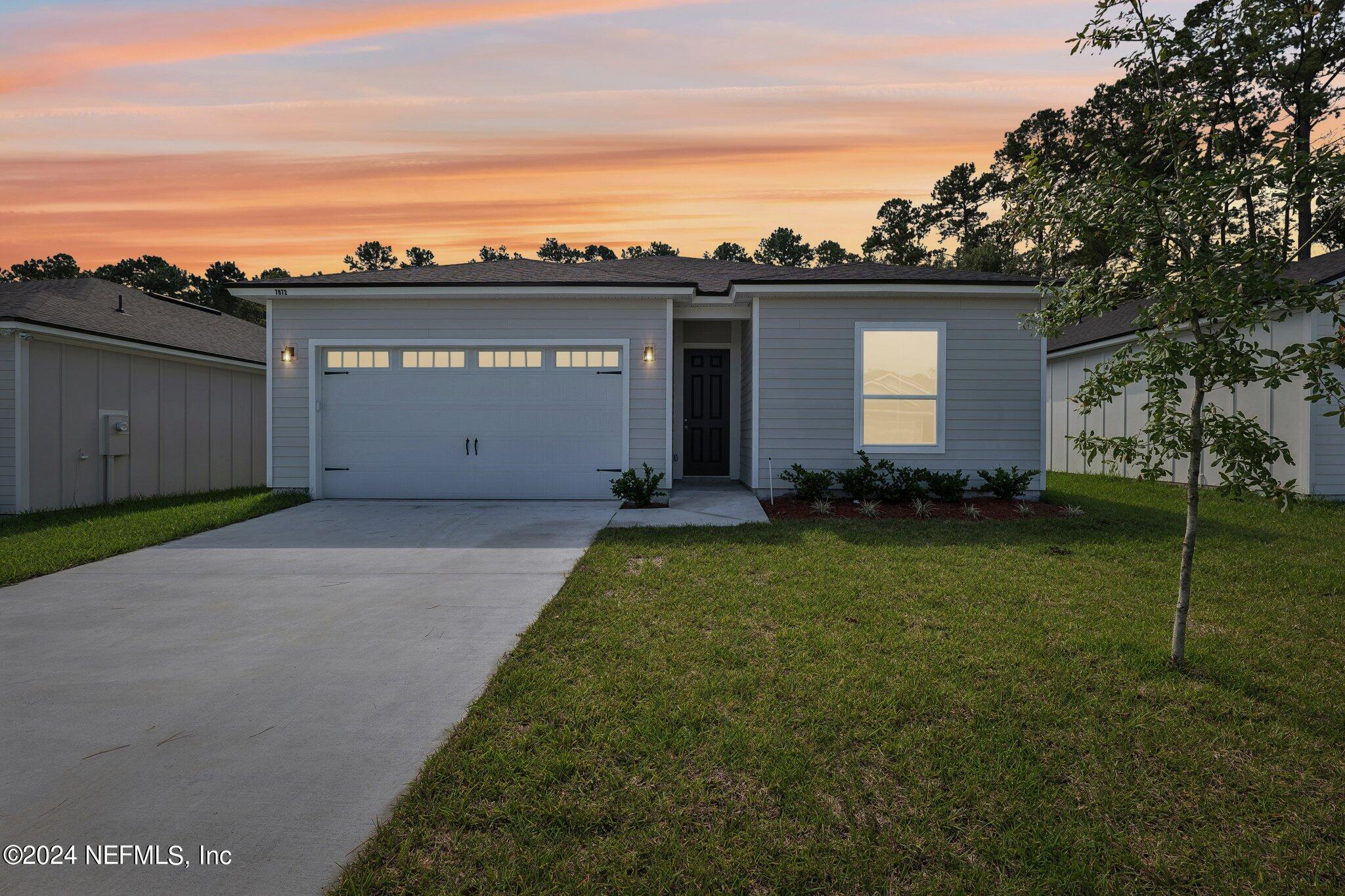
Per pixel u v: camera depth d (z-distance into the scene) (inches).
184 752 112.1
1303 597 201.2
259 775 105.0
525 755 108.7
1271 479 132.5
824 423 410.9
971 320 408.8
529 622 180.5
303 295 403.9
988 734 116.6
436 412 410.0
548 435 408.2
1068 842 89.4
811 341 410.9
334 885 80.6
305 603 200.1
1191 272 134.1
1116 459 160.6
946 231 1690.5
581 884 80.2
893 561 242.4
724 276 514.9
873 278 402.6
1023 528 312.7
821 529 306.5
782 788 100.0
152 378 474.9
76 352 418.0
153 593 211.3
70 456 412.5
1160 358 136.9
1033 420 409.4
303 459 410.6
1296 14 135.7
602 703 127.3
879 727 118.4
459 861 84.8
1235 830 93.2
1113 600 195.9
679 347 498.0
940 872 83.6
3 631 175.3
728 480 492.4
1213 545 270.5
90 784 102.3
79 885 80.0
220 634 171.9
